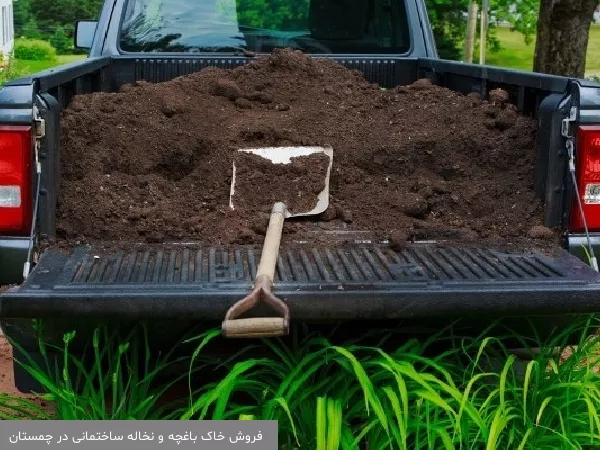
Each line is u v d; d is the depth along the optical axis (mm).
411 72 5418
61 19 30031
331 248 3432
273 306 2848
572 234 3484
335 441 2838
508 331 3297
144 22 5336
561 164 3514
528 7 15000
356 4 5445
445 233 3559
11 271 3287
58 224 3496
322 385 3109
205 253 3369
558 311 3035
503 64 18344
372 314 2977
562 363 3367
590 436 3049
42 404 3824
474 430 3109
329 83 4676
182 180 3885
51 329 3076
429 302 2979
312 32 5449
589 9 8844
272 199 3734
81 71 4234
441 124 4180
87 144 3863
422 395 2916
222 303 2941
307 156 3896
